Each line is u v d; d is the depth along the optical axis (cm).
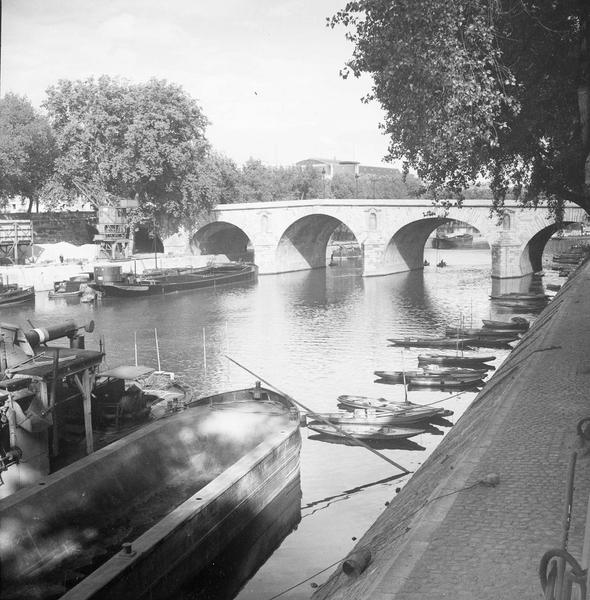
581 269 5534
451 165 2777
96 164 10025
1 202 10075
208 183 10800
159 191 10581
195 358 5038
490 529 938
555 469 1152
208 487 2100
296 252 11850
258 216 11200
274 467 2422
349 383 4244
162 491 2484
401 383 4225
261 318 6812
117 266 8475
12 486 2372
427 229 11331
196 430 2758
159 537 1802
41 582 1925
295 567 2089
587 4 2255
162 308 7625
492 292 8319
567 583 538
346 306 7506
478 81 2309
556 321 2709
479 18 2233
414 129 2562
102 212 9938
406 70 2397
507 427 1411
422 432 3041
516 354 2597
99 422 2977
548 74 2562
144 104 9875
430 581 805
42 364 2630
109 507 2262
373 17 2447
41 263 9538
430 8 2191
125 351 5322
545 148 2998
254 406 2970
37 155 10112
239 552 2186
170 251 11469
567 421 1420
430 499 1072
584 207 2997
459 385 4097
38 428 2403
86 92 9850
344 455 2945
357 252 15100
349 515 2403
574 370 1892
